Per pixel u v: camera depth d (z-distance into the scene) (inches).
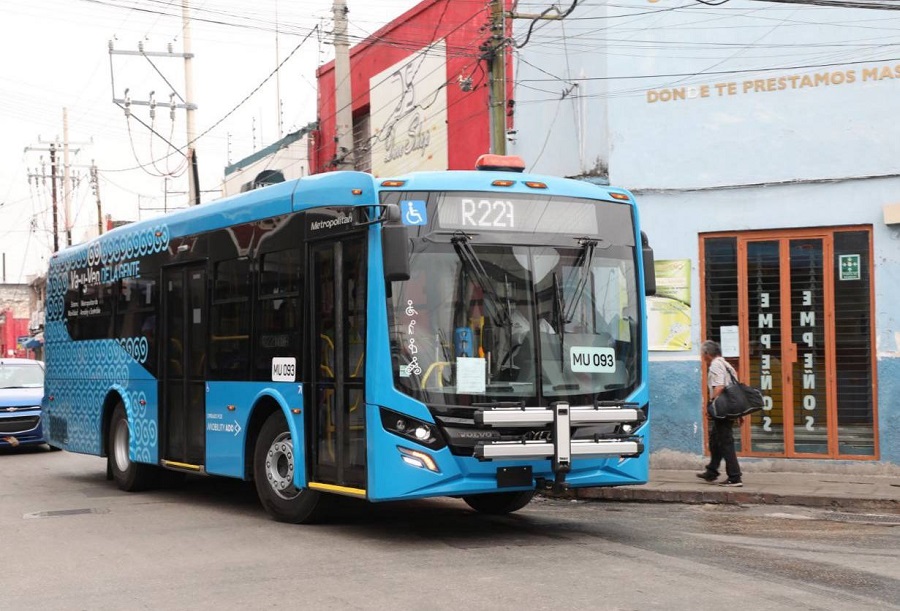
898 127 543.8
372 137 937.5
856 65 551.8
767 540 363.6
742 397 500.4
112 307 548.4
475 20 775.1
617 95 596.1
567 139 649.0
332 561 319.3
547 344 353.4
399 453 335.0
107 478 561.9
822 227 557.0
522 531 382.6
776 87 565.9
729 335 572.7
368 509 446.0
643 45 591.8
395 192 348.2
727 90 575.2
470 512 438.3
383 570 302.4
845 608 254.7
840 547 348.5
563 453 340.5
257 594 274.5
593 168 617.0
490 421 333.1
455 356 341.7
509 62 711.7
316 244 378.3
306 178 390.3
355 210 353.1
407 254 329.7
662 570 299.9
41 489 547.2
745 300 570.9
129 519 426.3
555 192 369.1
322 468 370.9
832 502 461.7
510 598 262.8
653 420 582.9
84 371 582.6
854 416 548.4
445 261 347.3
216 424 440.8
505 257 354.3
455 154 799.7
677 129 584.1
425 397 336.5
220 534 379.2
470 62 774.5
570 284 362.9
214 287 448.5
